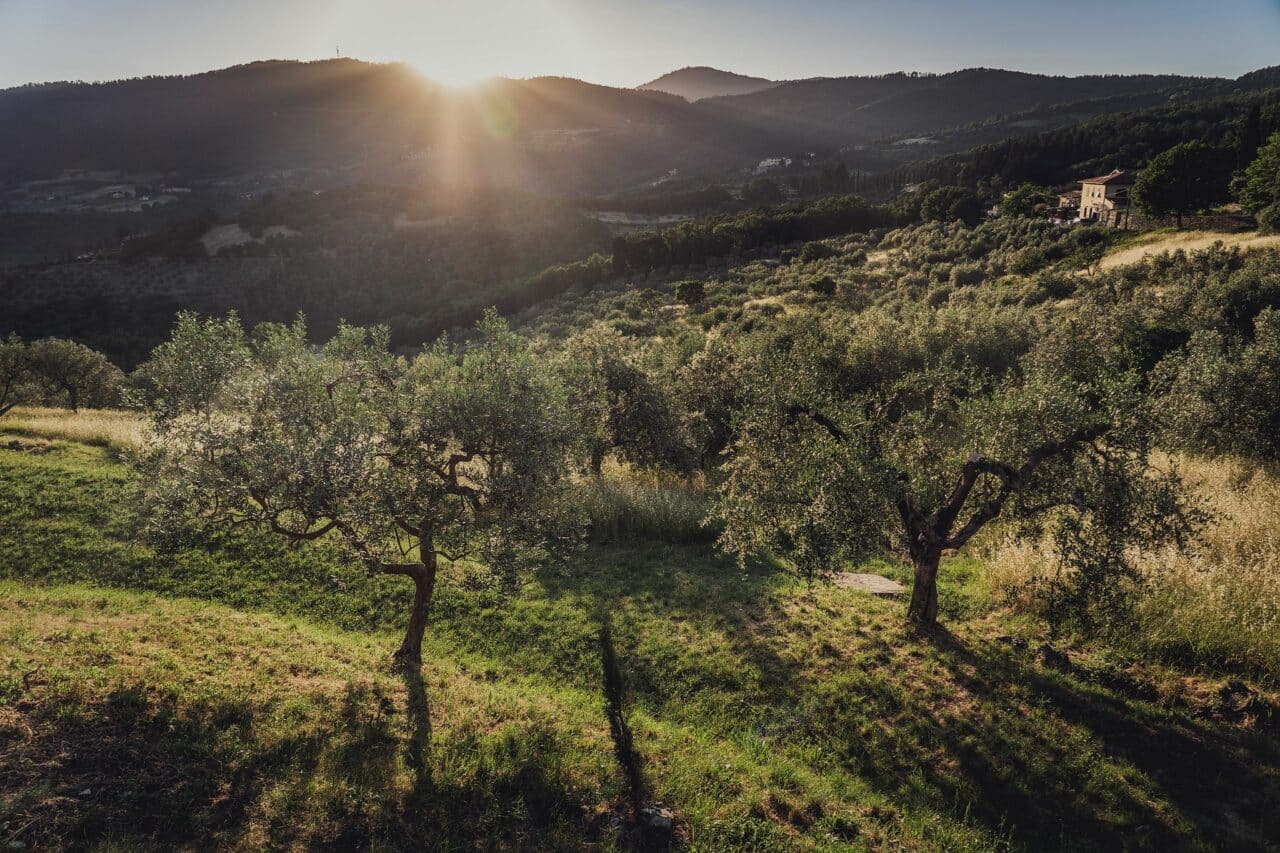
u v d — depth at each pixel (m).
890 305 69.94
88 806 7.43
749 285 100.50
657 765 9.99
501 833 8.19
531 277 153.62
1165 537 11.74
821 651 13.86
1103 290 53.47
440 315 135.00
